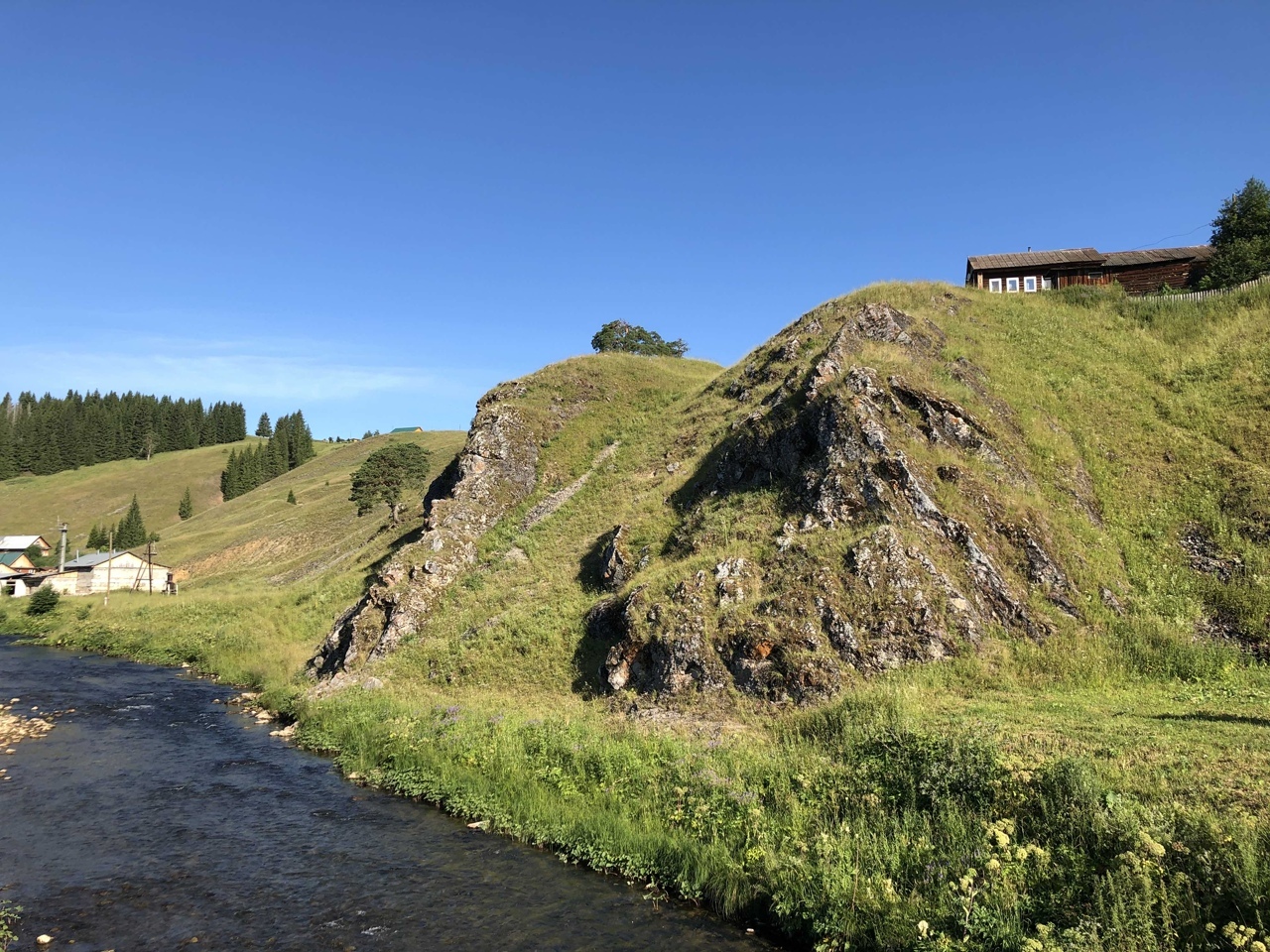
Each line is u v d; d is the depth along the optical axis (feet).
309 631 132.57
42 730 77.10
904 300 115.34
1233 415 84.58
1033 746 39.55
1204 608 63.00
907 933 29.37
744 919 35.76
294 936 35.14
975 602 61.41
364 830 48.78
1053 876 29.09
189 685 106.83
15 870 42.86
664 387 153.58
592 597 87.40
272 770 63.10
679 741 52.49
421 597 101.09
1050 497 75.41
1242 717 43.45
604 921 36.04
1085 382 95.20
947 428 78.02
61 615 188.03
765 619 61.98
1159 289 143.95
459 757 56.95
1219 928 24.82
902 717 46.11
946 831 34.04
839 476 73.00
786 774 43.21
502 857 44.04
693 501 93.04
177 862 43.91
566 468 130.93
